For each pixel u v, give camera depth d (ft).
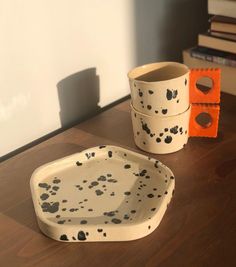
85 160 2.42
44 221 1.94
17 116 2.61
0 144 2.58
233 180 2.26
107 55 2.98
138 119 2.44
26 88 2.59
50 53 2.63
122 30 3.01
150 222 1.90
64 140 2.72
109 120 2.92
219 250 1.84
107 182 2.25
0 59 2.40
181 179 2.29
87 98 2.98
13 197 2.26
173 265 1.79
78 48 2.78
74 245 1.91
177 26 3.43
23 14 2.42
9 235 2.00
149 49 3.28
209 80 3.09
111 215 2.01
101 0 2.79
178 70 2.53
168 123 2.38
